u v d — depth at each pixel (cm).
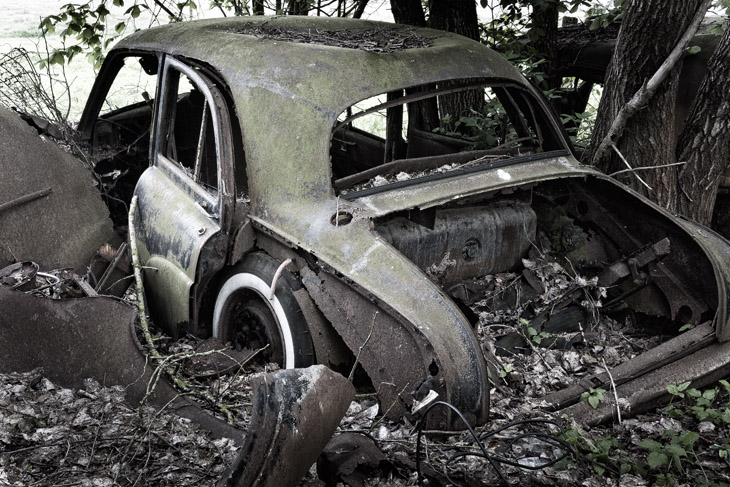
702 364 353
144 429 313
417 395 295
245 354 386
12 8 1681
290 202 370
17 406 318
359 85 388
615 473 312
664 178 494
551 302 413
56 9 1678
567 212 456
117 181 558
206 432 317
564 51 722
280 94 388
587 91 767
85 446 301
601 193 436
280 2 775
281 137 379
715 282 385
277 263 369
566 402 345
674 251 405
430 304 309
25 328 345
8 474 282
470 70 418
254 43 421
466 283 419
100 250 443
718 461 326
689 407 349
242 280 381
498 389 357
